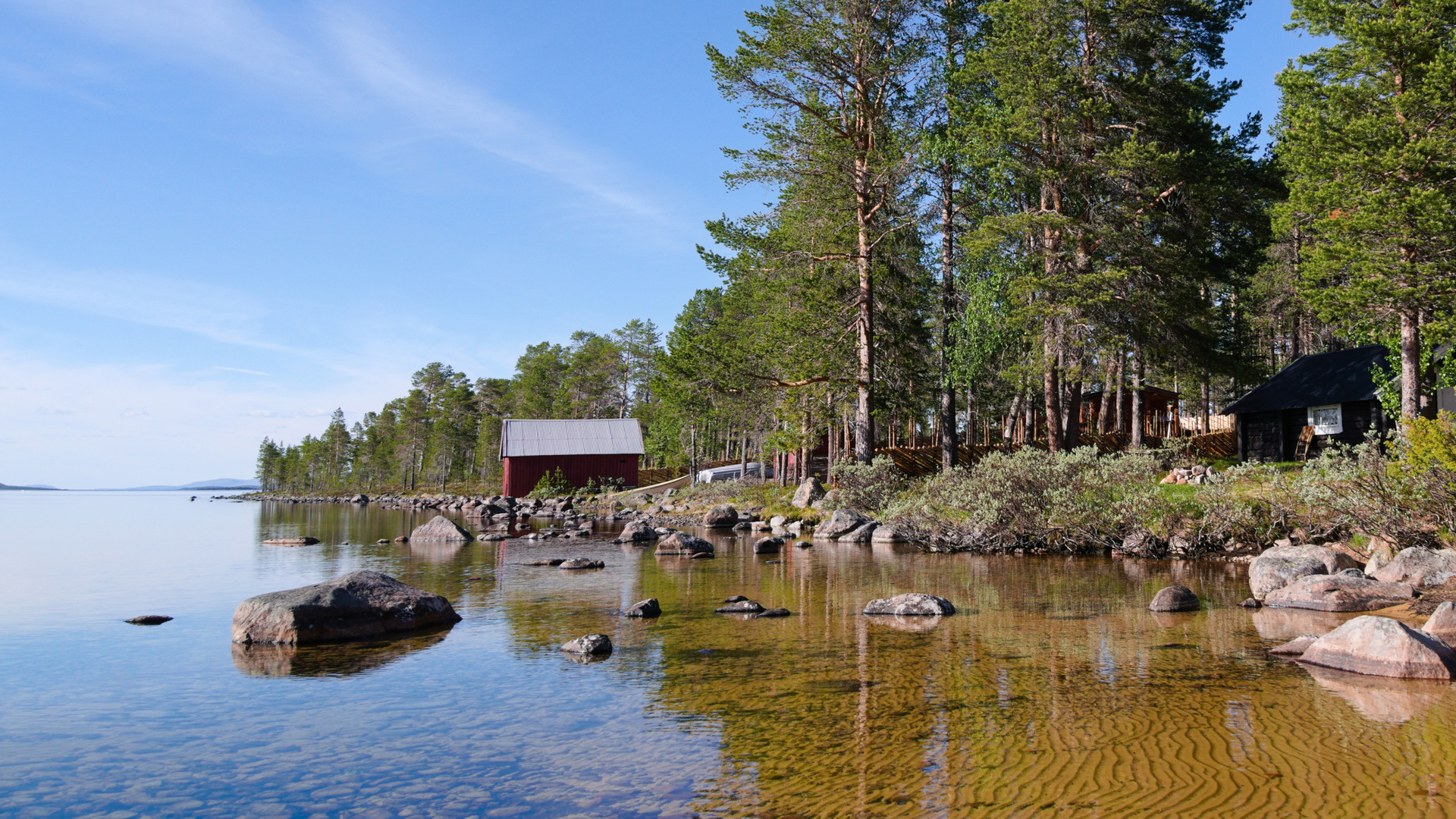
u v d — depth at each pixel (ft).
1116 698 19.60
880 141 93.71
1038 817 12.57
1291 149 71.72
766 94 92.58
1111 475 58.03
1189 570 46.39
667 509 124.36
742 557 58.80
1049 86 79.36
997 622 30.91
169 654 26.89
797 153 93.71
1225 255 94.22
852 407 98.84
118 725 18.85
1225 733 16.57
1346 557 39.29
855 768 15.21
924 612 32.76
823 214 96.43
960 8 94.58
